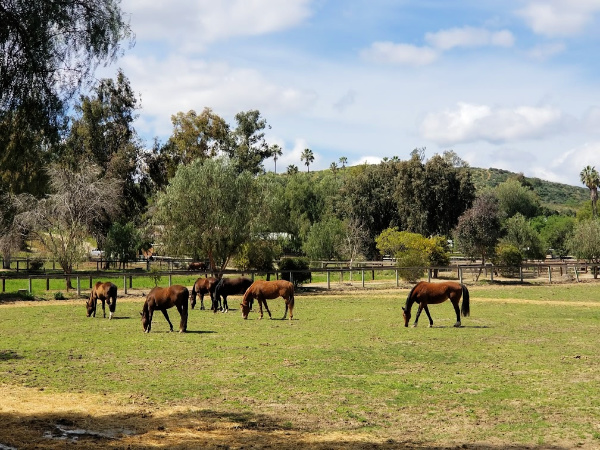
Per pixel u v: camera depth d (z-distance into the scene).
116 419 10.80
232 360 16.06
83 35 12.52
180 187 38.88
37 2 11.84
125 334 20.61
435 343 18.78
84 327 22.36
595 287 39.91
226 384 13.47
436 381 13.74
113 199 46.44
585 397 12.25
